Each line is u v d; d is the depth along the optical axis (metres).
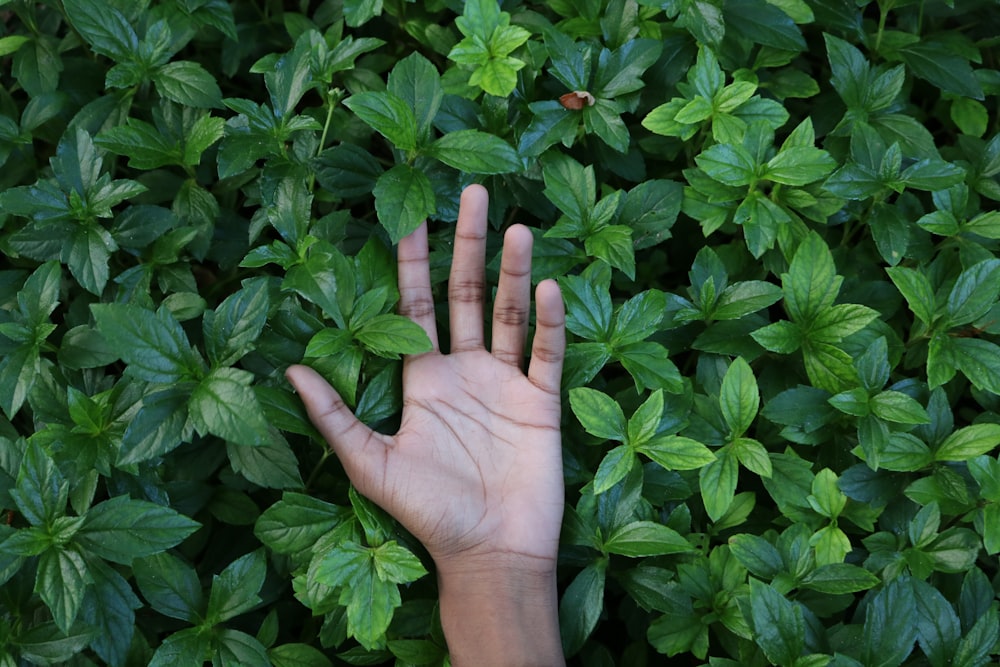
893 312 0.70
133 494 0.63
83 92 0.76
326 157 0.68
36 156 0.78
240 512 0.67
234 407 0.57
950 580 0.65
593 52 0.71
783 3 0.73
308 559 0.62
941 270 0.70
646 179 0.76
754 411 0.63
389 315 0.62
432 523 0.61
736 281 0.71
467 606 0.61
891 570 0.63
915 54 0.75
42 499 0.58
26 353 0.64
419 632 0.63
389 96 0.64
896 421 0.63
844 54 0.71
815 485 0.64
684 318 0.67
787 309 0.67
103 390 0.67
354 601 0.59
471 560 0.61
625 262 0.65
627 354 0.64
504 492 0.62
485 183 0.71
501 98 0.69
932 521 0.63
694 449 0.61
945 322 0.66
